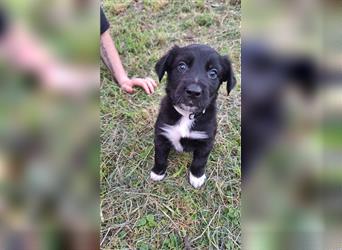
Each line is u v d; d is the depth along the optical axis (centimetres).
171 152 63
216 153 62
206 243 53
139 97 68
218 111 66
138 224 55
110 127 64
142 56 74
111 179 59
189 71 50
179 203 57
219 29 80
